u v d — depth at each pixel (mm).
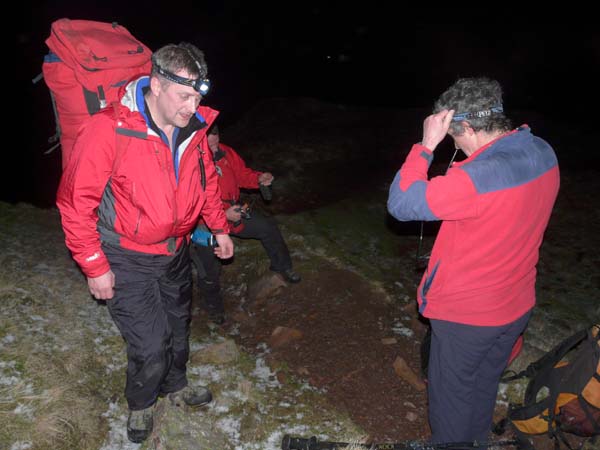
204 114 2396
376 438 3080
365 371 3582
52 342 3314
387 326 4070
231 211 4039
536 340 4430
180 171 2350
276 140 8398
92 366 3223
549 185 2311
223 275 4816
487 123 2279
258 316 4207
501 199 2201
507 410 3287
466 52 25766
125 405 2998
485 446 2707
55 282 3922
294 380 3430
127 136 2150
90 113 2510
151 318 2535
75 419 2803
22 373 2990
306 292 4395
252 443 2887
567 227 6297
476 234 2289
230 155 4086
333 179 7285
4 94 20656
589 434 2732
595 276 5477
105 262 2295
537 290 5227
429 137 2352
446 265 2428
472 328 2449
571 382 2729
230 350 3535
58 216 5066
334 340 3863
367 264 5012
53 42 2482
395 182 2344
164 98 2117
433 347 2611
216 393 3182
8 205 5055
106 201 2355
